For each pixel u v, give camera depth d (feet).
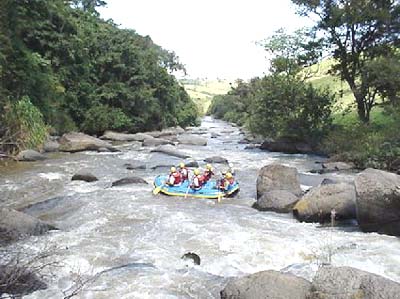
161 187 43.37
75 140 79.36
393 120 74.59
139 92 127.34
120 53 123.34
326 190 34.58
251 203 40.83
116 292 20.06
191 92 504.02
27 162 62.69
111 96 117.91
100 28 127.03
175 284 21.03
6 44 67.92
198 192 43.14
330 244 27.78
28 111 71.41
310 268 23.07
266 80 96.99
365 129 76.59
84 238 28.68
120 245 27.40
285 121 90.89
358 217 30.86
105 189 44.55
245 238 28.89
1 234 27.22
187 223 32.22
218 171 60.59
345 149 75.00
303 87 92.07
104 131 114.11
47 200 39.17
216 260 25.20
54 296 19.74
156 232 30.09
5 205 38.68
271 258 25.67
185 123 189.06
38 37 92.58
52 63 97.04
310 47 92.07
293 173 42.32
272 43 96.99
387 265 24.09
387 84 76.48
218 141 116.57
